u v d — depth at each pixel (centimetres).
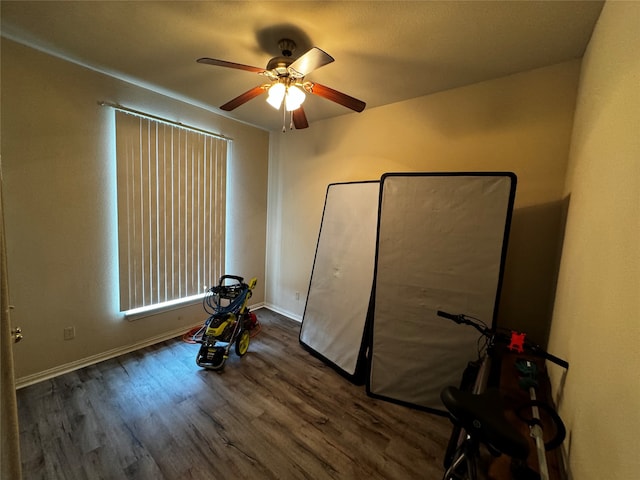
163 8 145
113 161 238
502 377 142
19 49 185
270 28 158
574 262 128
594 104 123
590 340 92
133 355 254
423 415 192
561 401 117
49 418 176
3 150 185
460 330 188
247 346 273
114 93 231
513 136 200
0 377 79
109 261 242
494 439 85
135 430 170
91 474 142
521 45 163
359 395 212
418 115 243
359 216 257
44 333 211
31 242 201
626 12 90
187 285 299
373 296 224
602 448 72
